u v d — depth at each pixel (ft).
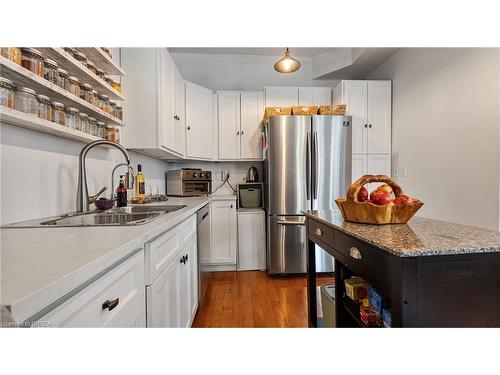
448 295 2.36
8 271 1.58
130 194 7.34
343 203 3.92
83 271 1.66
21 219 3.67
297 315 6.57
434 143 8.08
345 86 10.21
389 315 3.19
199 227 6.65
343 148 9.52
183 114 9.45
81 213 4.51
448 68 7.49
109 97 5.74
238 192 11.18
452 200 7.41
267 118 9.87
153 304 3.20
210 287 8.50
